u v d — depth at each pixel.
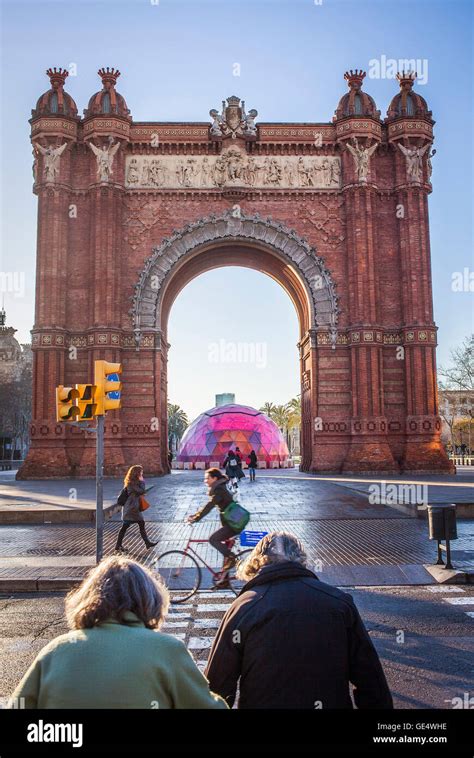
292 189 51.47
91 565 16.69
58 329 48.22
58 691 3.81
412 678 9.14
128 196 51.12
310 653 4.61
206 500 32.47
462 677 9.17
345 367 50.06
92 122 49.88
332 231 51.50
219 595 14.45
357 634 4.80
